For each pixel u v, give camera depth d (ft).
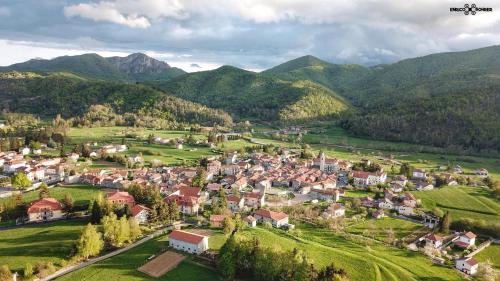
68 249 469.16
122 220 498.28
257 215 616.80
